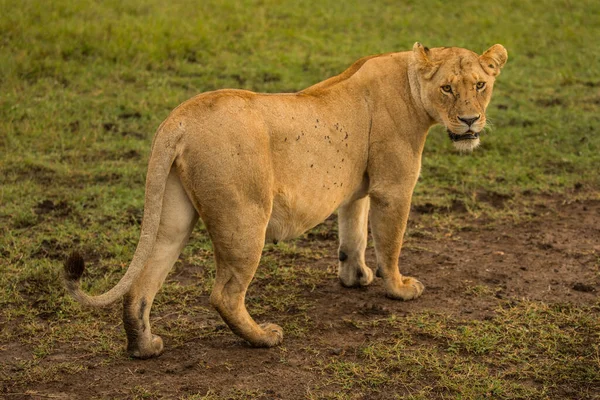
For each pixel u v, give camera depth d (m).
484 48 22.91
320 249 12.07
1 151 15.00
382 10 26.53
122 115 17.39
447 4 27.14
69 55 20.19
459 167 15.46
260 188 8.17
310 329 9.41
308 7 26.27
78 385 8.09
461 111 9.13
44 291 10.18
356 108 9.36
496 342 9.01
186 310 9.85
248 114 8.23
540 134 17.17
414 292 10.25
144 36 21.53
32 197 13.12
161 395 7.89
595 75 21.31
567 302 10.15
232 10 25.14
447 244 12.25
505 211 13.57
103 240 11.74
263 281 10.80
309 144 8.73
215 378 8.23
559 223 13.07
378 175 9.58
